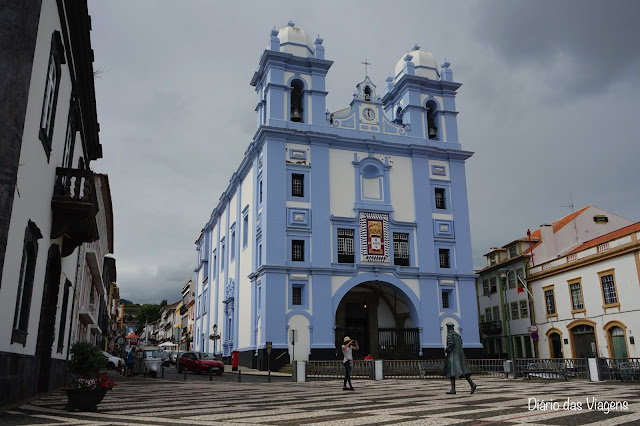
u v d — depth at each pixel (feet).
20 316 33.19
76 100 46.78
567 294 112.37
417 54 120.16
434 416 24.49
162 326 382.22
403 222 106.01
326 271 97.76
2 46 26.08
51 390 45.27
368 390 48.08
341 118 108.68
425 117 115.34
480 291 151.33
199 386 57.41
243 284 113.09
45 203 36.27
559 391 40.81
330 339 95.45
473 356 103.30
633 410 25.90
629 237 95.50
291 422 22.84
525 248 132.46
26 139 29.37
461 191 112.47
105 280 143.54
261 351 93.15
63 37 38.34
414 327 103.09
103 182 71.72
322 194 101.65
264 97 108.78
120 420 23.95
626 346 95.09
